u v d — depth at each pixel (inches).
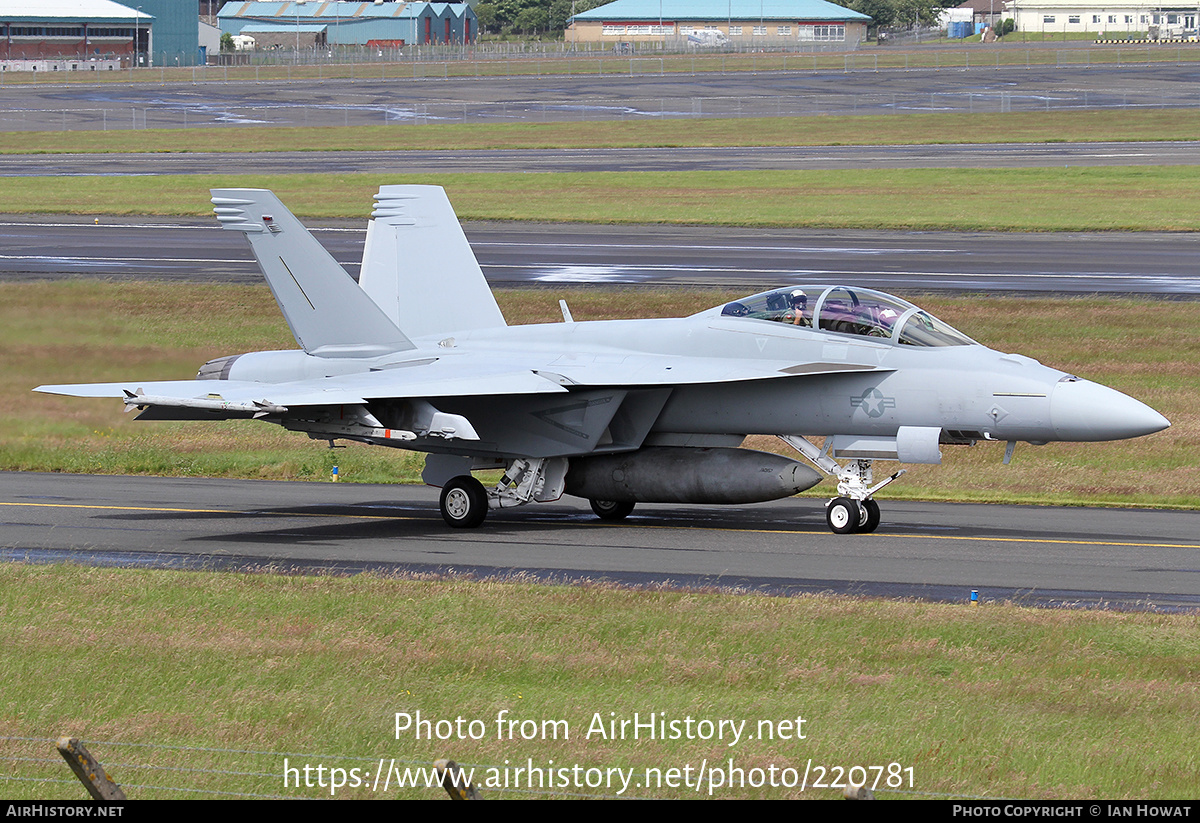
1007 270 6702.8
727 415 2923.2
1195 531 2768.2
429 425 2856.8
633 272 6771.7
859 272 6673.2
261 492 3440.0
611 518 3068.4
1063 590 2185.0
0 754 1387.8
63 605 2053.4
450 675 1670.8
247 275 6801.2
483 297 3476.9
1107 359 4913.9
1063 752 1374.3
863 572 2347.4
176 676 1660.9
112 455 3890.3
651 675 1657.2
